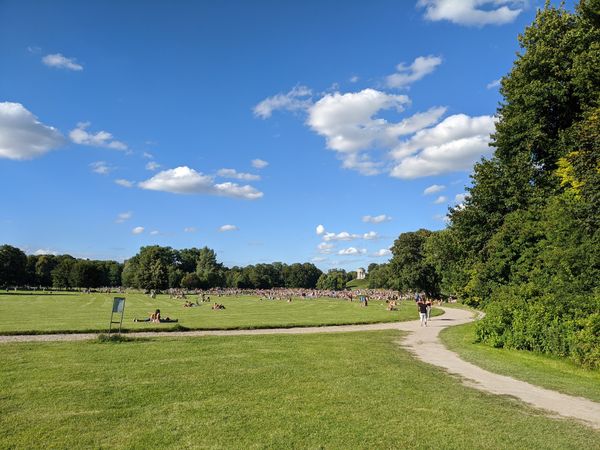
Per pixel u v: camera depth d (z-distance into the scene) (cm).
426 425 976
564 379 1538
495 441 884
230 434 909
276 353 1964
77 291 14000
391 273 10212
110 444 856
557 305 1975
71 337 2497
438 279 9288
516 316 2180
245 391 1266
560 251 2027
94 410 1072
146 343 2209
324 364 1714
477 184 3073
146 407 1100
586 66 2672
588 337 1664
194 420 998
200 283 16788
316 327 3397
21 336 2553
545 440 897
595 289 1872
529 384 1464
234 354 1917
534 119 3028
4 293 10669
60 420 995
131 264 17875
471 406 1145
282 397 1202
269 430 934
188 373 1503
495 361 1888
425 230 10681
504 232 2675
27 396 1190
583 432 959
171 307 6197
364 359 1853
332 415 1040
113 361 1705
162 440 876
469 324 3738
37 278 16625
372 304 7662
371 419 1012
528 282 2462
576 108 2992
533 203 2725
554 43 3017
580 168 2383
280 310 5522
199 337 2500
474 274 2886
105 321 3481
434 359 1952
